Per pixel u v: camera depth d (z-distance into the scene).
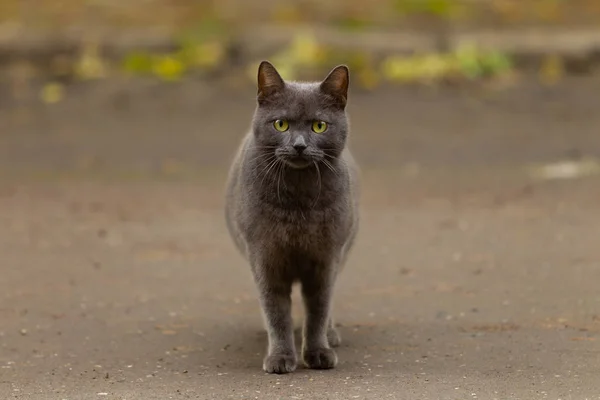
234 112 25.28
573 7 32.88
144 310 12.50
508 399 8.82
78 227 17.12
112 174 21.08
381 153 22.27
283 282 10.52
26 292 13.33
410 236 16.12
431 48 28.45
